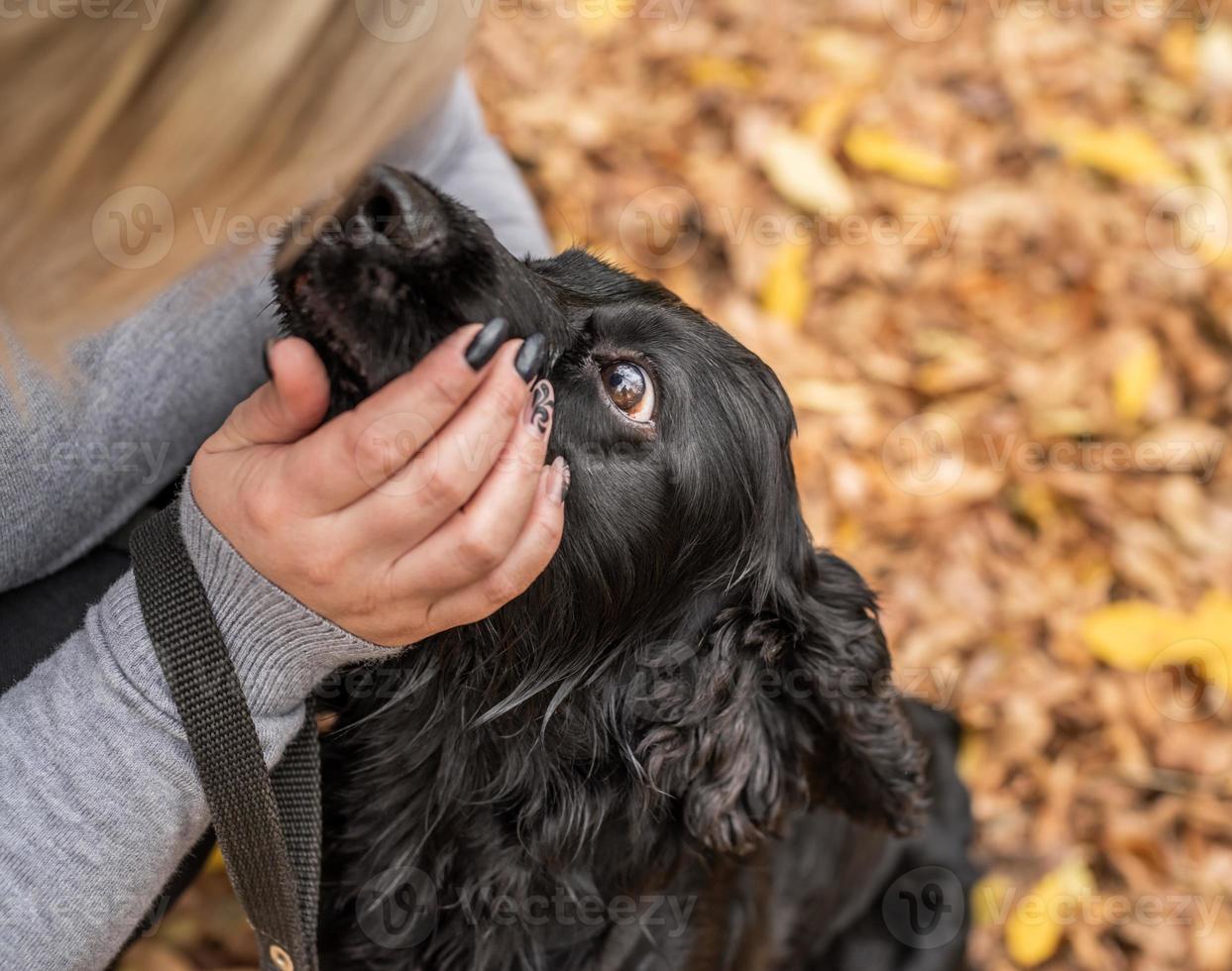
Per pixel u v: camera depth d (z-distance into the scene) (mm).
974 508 1585
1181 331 1754
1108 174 1885
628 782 882
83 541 853
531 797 876
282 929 735
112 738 689
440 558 660
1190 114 1991
